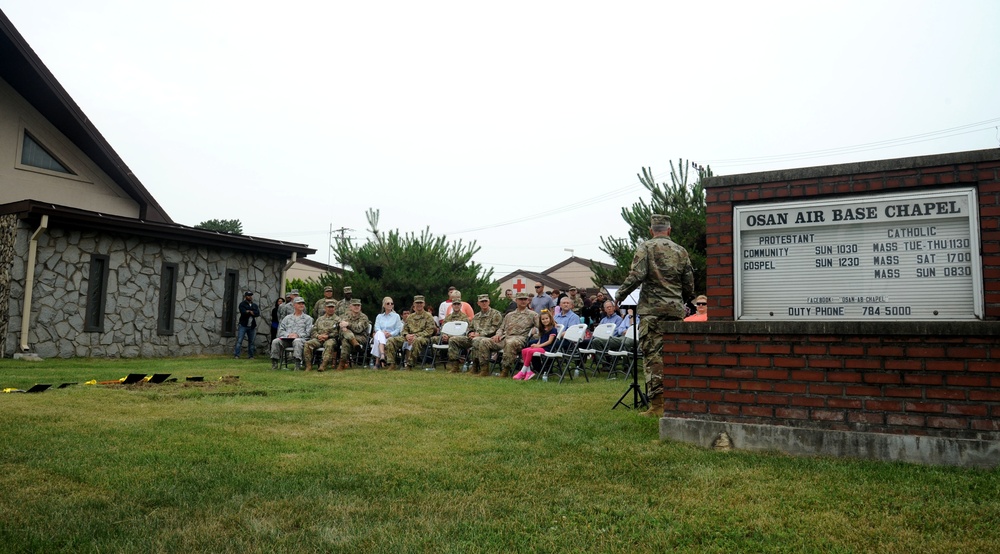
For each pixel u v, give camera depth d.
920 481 3.99
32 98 17.52
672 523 3.29
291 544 2.96
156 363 14.05
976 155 4.55
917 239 4.71
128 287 16.00
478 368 11.76
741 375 5.05
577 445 5.07
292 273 44.62
